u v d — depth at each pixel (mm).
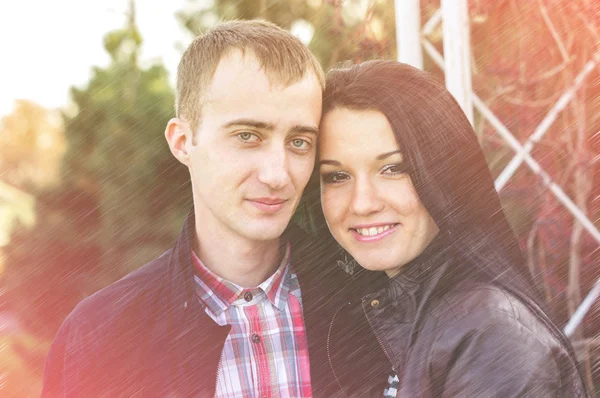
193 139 1919
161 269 2041
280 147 1853
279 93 1820
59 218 6496
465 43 2867
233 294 1998
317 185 2152
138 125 6426
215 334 1944
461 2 2850
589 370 3307
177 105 1976
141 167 6398
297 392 1992
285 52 1831
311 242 2125
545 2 3240
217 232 1973
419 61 2889
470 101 2893
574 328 3252
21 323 5809
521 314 1754
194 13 6395
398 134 1862
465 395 1708
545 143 3320
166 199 6398
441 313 1818
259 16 5781
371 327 2006
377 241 1947
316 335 2021
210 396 1919
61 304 6133
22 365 5410
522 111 3236
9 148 6695
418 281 1942
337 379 2006
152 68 6535
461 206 1899
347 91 1898
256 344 1988
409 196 1905
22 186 6660
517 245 1959
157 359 1950
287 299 2045
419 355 1814
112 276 6344
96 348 1987
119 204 6352
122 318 1994
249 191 1868
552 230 3324
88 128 6555
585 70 3285
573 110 3312
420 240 1941
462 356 1735
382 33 3332
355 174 1925
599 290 3262
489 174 1952
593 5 3264
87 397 1971
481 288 1812
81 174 6586
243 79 1815
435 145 1873
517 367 1666
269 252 2016
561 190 3291
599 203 3354
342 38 3449
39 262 6359
